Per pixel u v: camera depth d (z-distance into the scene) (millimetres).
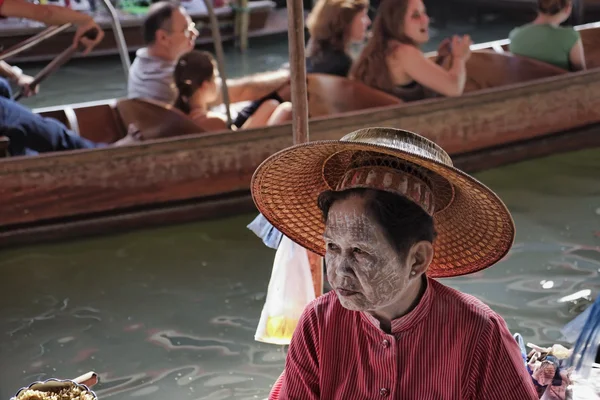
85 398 1975
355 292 1459
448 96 5156
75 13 4797
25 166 4312
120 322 3631
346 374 1605
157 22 5168
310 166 1589
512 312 3533
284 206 1687
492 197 1418
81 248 4391
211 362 3293
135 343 3455
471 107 5191
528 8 9805
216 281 3988
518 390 1529
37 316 3707
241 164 4719
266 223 2787
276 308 2756
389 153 1372
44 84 7793
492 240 1579
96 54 8430
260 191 1636
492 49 6391
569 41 5914
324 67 5332
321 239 1757
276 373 3207
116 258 4277
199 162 4633
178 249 4363
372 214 1422
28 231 4406
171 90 5180
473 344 1518
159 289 3922
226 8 8742
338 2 5258
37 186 4359
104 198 4504
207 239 4484
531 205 4715
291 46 2605
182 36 5203
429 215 1459
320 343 1616
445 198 1575
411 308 1535
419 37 5129
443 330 1523
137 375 3217
